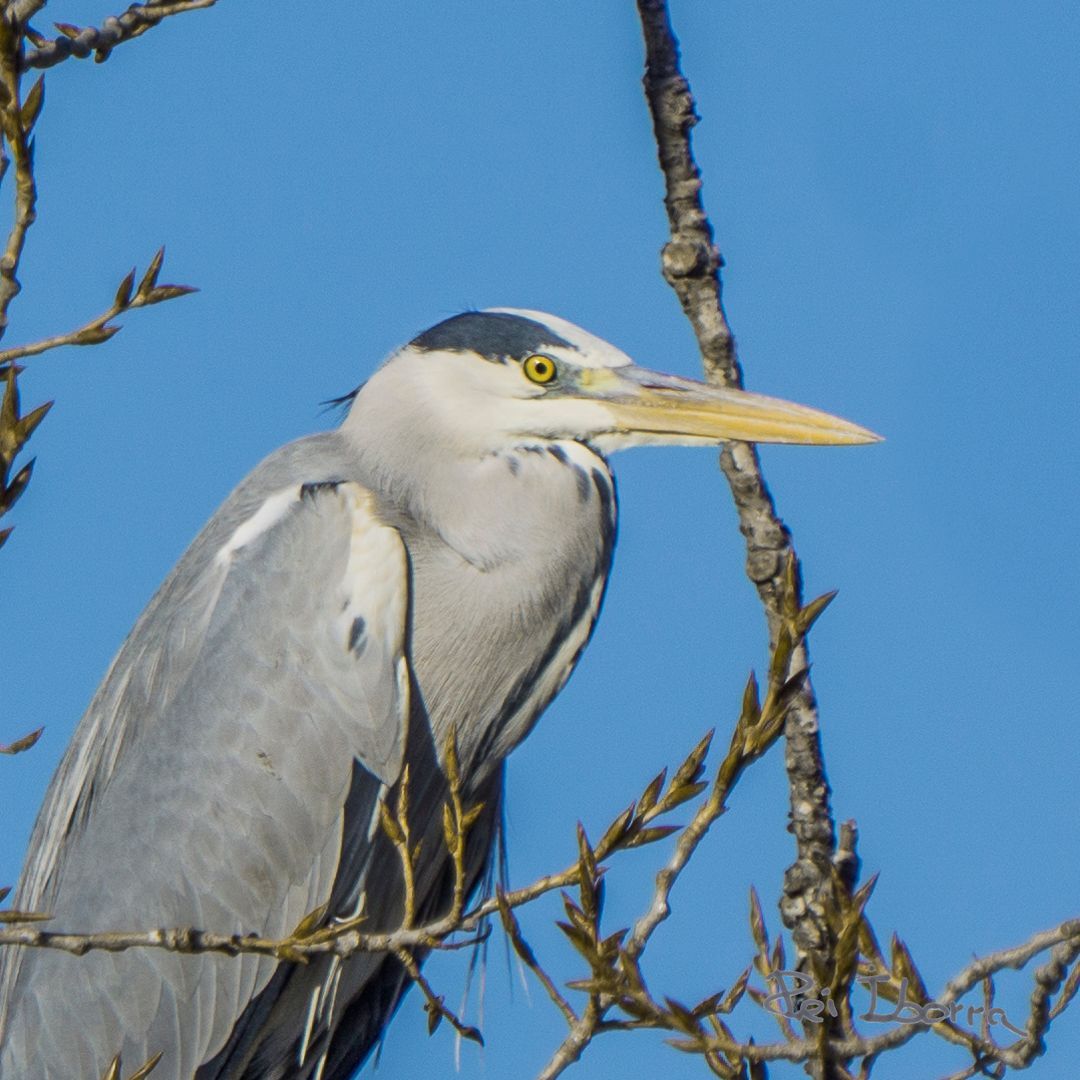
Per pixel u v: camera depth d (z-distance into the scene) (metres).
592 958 5.11
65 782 8.38
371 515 7.83
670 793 5.24
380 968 8.55
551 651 8.19
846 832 6.12
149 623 8.27
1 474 5.56
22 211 5.30
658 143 6.88
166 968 7.56
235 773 7.59
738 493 6.44
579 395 8.12
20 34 5.29
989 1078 5.66
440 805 8.15
